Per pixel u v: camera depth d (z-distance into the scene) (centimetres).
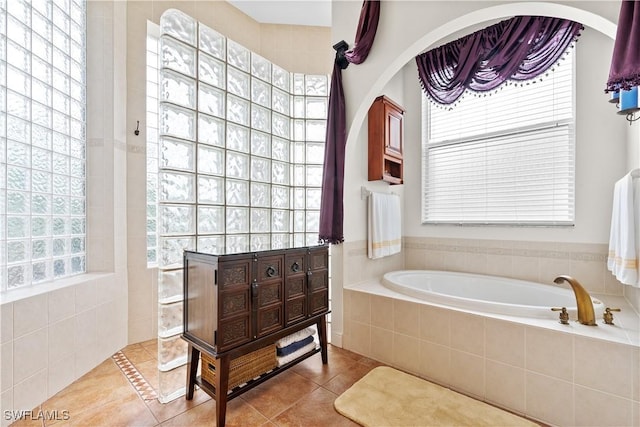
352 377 186
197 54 178
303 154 250
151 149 248
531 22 197
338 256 233
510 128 256
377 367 198
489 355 162
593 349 135
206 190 185
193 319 155
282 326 170
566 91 231
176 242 169
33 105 171
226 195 197
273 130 231
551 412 144
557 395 143
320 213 227
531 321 156
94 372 191
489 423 144
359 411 151
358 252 249
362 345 217
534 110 245
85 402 160
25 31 166
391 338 201
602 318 160
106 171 213
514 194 254
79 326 184
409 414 149
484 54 218
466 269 274
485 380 163
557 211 234
